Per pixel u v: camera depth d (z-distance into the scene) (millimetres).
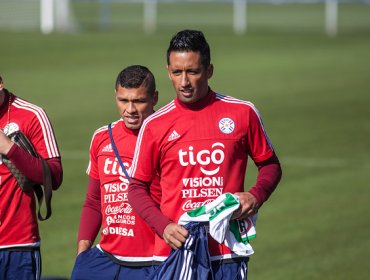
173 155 15266
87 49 75750
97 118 49625
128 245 17109
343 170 38375
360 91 58781
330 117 50406
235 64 70375
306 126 48000
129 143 17203
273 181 15508
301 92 58688
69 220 31062
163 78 63000
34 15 89188
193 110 15352
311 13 98688
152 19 90500
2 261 16906
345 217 31312
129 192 15641
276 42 81875
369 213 31781
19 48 75562
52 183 16734
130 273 17141
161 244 15797
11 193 16781
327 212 31984
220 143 15266
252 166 38844
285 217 31469
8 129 16688
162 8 101312
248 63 70750
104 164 17344
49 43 78312
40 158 16422
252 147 15609
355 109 52781
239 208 14953
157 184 15922
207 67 15133
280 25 93125
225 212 14820
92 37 82000
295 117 50469
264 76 65000
